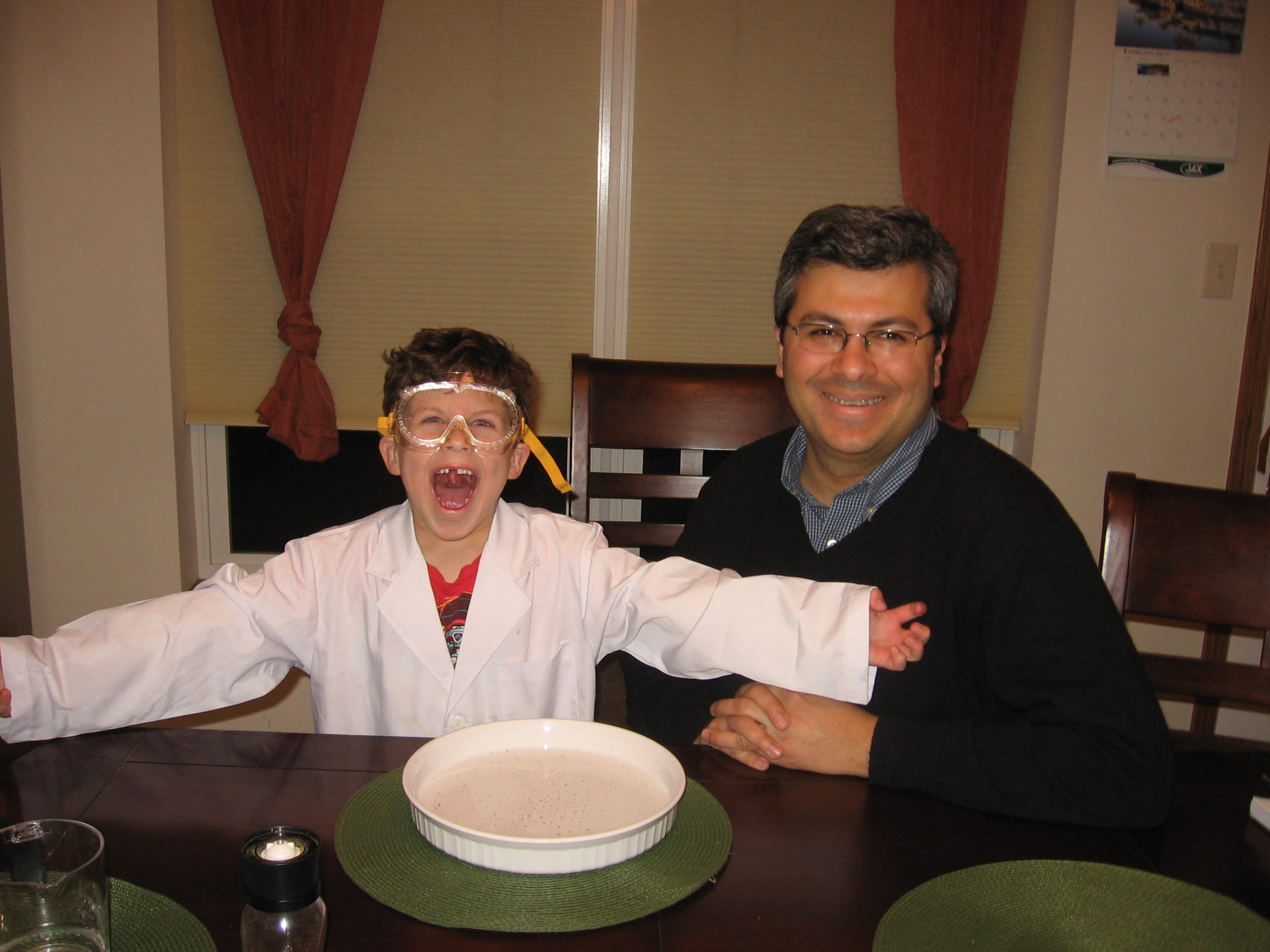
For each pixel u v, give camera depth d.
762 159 2.31
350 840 0.73
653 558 2.61
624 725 2.27
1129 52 2.18
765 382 1.68
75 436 2.25
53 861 0.60
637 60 2.26
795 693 0.99
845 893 0.71
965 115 2.17
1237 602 1.23
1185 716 2.50
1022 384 2.40
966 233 2.21
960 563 1.17
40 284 2.17
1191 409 2.35
